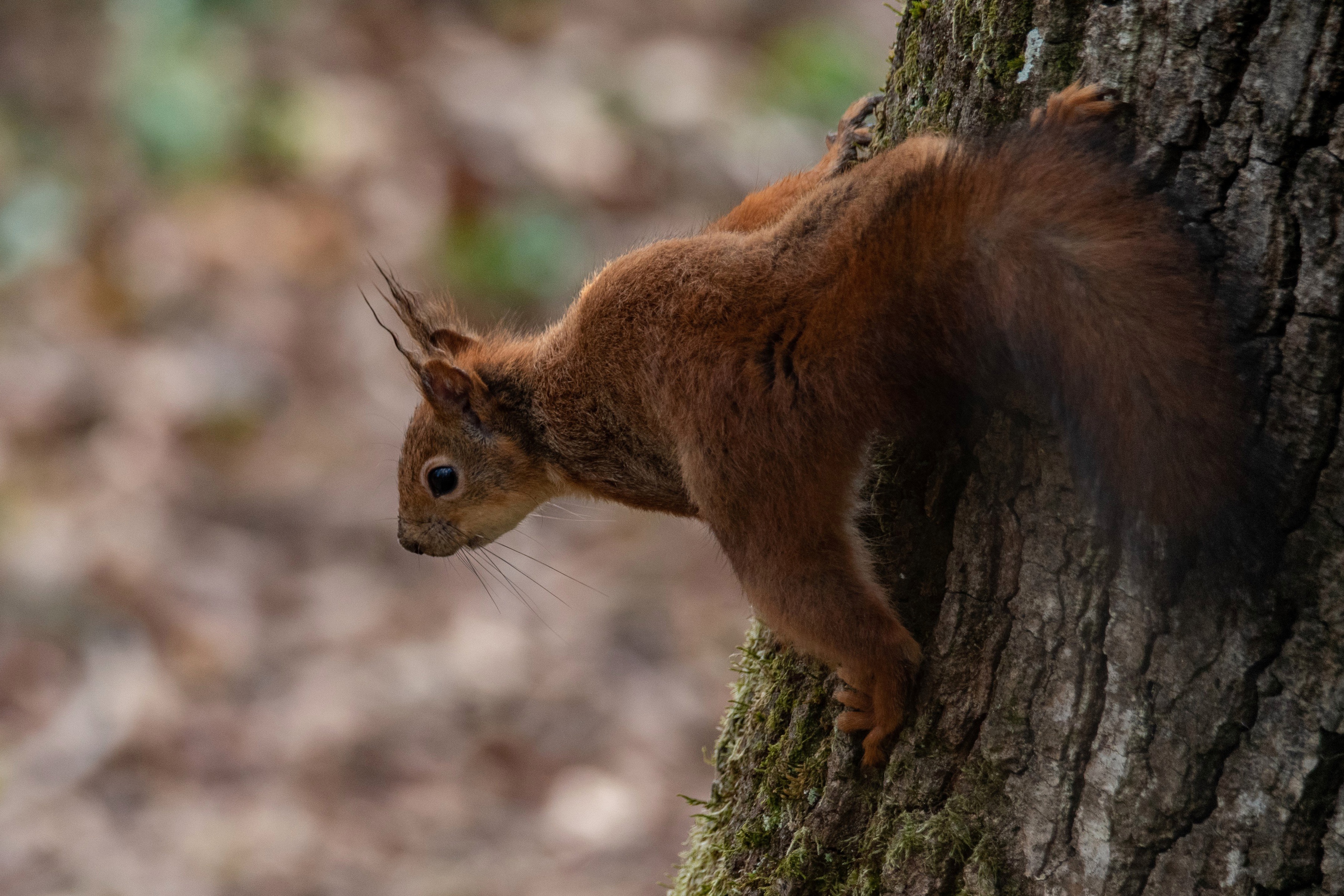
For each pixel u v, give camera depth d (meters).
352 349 19.09
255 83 21.80
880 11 25.64
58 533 16.44
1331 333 4.98
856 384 6.08
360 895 12.53
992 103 6.06
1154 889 5.61
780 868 6.80
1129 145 5.46
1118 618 5.62
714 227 7.82
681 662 15.26
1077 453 5.21
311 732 14.30
